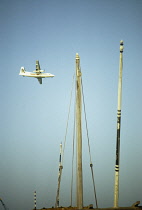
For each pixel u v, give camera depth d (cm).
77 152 777
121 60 793
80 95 761
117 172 823
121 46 781
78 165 773
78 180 775
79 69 753
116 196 828
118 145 819
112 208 690
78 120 768
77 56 741
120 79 802
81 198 773
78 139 771
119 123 816
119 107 810
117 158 821
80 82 758
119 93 807
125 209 687
